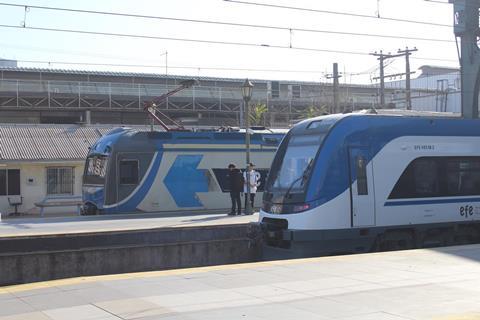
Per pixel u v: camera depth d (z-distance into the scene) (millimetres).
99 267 15133
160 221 18688
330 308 7082
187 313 6918
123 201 21922
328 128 13648
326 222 13086
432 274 9227
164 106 55938
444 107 68812
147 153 22359
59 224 18156
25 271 14336
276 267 10156
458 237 15195
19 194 32406
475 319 6516
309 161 13578
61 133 35844
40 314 6996
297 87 65000
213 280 9000
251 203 21953
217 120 58906
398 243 14203
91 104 52906
